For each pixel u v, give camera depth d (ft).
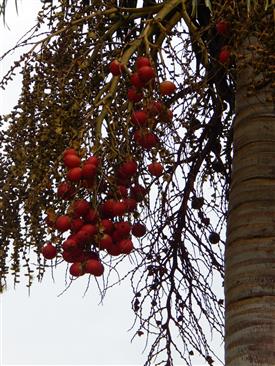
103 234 10.69
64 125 11.49
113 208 10.87
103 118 11.43
